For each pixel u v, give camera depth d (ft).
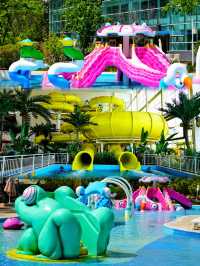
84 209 54.49
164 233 72.33
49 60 236.43
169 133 167.84
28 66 159.74
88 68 170.40
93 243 53.98
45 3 299.38
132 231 74.43
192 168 130.00
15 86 172.86
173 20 252.42
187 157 133.28
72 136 155.22
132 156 135.85
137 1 261.85
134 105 174.40
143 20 260.62
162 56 175.52
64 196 54.44
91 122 153.69
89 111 160.86
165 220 87.40
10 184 104.37
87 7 259.39
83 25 257.75
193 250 59.47
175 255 56.54
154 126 153.38
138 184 120.57
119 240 66.39
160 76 162.91
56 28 285.84
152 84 162.91
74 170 132.98
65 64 158.10
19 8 257.96
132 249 59.77
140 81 164.35
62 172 130.72
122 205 104.32
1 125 152.05
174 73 157.38
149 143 156.46
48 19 294.87
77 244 52.37
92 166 133.69
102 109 168.76
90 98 171.12
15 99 151.33
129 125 151.94
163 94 170.91
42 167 131.23
